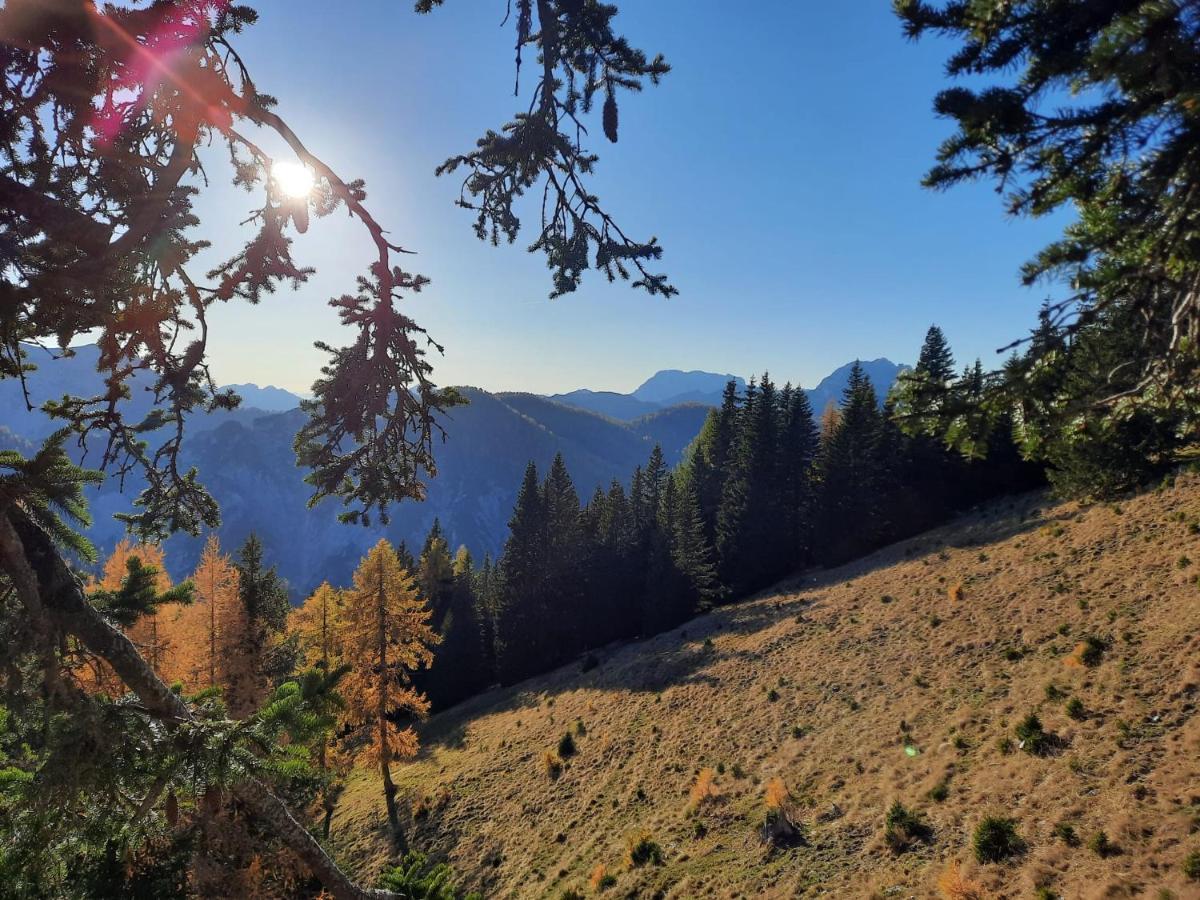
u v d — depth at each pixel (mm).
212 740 3678
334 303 4148
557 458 57500
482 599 62500
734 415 60594
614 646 51406
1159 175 2545
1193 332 2912
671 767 22547
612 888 15961
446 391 4633
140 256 3443
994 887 9859
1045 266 3184
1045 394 3443
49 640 3637
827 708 21531
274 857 8000
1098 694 14172
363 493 4410
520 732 34344
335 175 3906
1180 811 9438
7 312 3197
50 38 2895
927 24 2598
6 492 3467
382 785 33188
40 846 3584
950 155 2977
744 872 14008
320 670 4531
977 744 14789
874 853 12555
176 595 4926
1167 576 18344
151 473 4168
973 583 26469
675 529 50750
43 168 3467
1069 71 2402
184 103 3400
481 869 21469
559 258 4844
